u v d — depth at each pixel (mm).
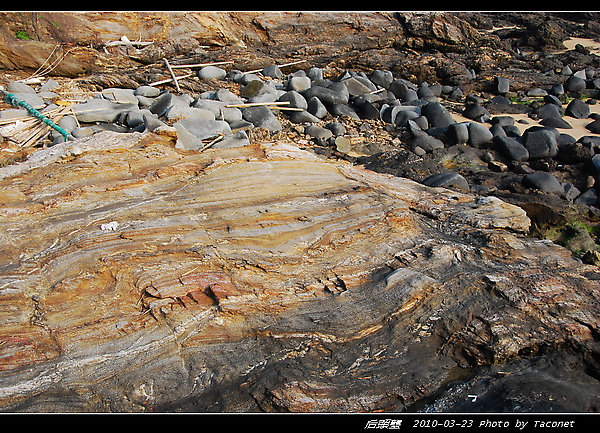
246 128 9289
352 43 16609
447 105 13859
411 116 11602
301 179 5516
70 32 11914
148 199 4922
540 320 4051
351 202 5168
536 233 6941
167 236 4438
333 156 9555
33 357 3568
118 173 5250
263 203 5012
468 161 9617
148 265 4152
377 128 11383
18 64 11250
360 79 13914
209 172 5410
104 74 11867
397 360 3834
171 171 5348
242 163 5625
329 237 4711
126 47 12688
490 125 12211
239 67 14344
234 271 4223
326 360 3779
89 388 3482
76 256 4145
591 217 7387
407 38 17578
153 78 12156
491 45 19906
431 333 4051
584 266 4727
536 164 9422
